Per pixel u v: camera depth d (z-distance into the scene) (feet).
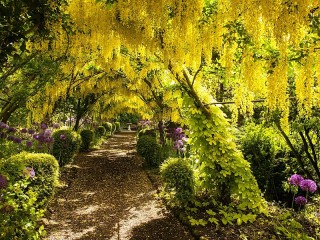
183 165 14.20
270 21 7.93
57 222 13.09
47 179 12.85
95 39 12.26
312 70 9.35
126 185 19.74
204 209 13.76
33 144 20.77
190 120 14.67
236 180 13.87
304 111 11.31
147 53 14.64
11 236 7.54
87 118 46.83
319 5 7.33
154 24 10.60
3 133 14.29
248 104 12.89
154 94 25.00
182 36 9.75
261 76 10.50
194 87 15.30
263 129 18.80
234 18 8.41
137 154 34.68
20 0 6.73
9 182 8.95
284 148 18.85
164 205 15.29
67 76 21.44
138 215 14.07
